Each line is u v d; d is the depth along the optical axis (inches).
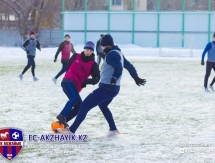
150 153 554.6
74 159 527.2
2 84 1321.4
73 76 655.8
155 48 3245.6
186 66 2156.7
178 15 3292.3
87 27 3371.1
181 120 779.4
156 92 1185.4
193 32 3292.3
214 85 1370.6
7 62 2287.2
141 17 3329.2
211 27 3272.6
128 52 3078.2
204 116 820.6
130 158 531.2
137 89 1250.6
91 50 652.1
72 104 645.9
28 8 4564.5
